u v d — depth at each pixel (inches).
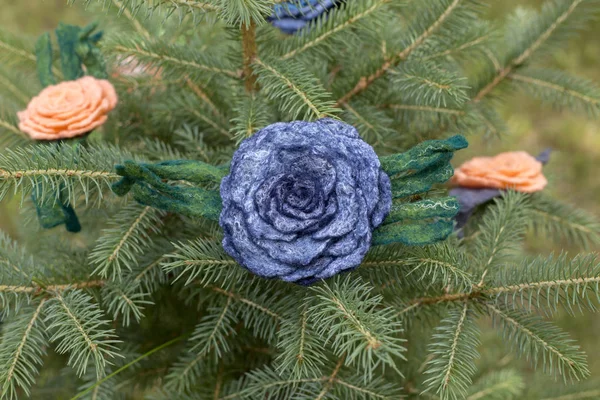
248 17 23.5
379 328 21.8
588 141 66.1
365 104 29.5
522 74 31.6
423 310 27.1
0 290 25.1
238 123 25.8
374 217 21.9
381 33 29.4
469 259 26.3
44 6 74.0
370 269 25.1
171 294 31.0
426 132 31.3
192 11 24.7
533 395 33.4
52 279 26.0
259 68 26.5
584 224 30.4
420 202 22.2
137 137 31.5
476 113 30.5
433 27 28.6
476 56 30.4
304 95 25.0
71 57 28.4
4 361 24.0
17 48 31.9
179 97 30.0
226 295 27.2
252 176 21.7
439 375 23.4
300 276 21.6
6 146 29.7
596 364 49.1
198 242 24.8
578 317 52.6
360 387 26.0
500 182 28.9
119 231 25.5
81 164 24.2
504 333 25.3
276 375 26.6
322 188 21.5
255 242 21.5
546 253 53.8
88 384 27.7
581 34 72.9
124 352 28.8
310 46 27.5
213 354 30.1
